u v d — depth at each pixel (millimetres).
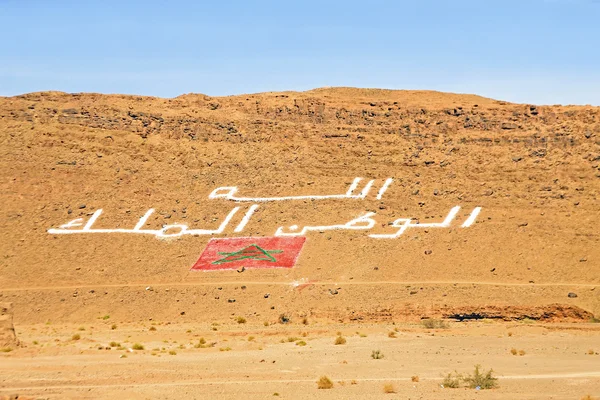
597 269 111688
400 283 110938
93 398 53406
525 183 132125
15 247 128625
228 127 153500
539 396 54188
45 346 76438
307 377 61531
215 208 135750
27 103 158500
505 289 107188
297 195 136500
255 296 111000
